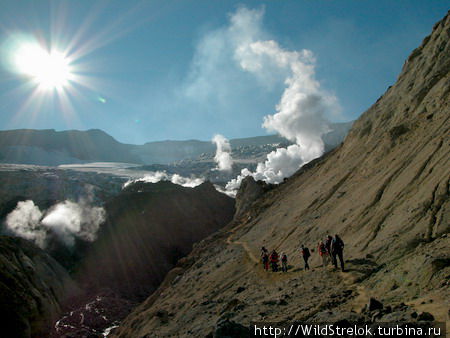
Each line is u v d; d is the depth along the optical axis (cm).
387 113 3950
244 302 1902
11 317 4822
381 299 1123
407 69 4200
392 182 2302
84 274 10250
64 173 18300
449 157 1800
